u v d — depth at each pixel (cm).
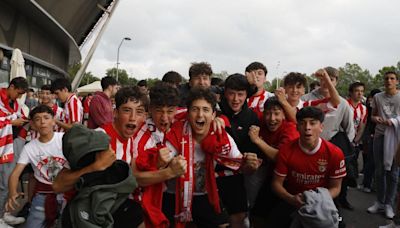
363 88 756
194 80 418
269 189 380
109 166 237
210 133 310
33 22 1991
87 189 227
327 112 454
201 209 315
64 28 2467
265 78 472
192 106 303
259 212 389
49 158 381
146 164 280
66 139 229
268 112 376
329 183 349
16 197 377
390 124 576
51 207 374
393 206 606
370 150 743
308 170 340
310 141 330
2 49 1436
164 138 310
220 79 605
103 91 584
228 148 311
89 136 227
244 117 374
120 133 290
